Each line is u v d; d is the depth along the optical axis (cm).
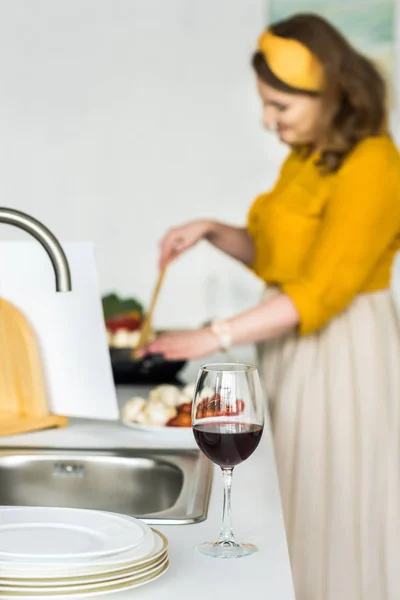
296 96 205
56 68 436
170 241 238
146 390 203
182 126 438
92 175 440
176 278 441
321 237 202
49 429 159
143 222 442
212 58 435
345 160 204
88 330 154
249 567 88
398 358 208
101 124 438
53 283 152
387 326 208
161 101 438
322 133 209
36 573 75
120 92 437
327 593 193
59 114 438
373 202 196
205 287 440
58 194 441
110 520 90
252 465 134
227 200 440
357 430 199
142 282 443
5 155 440
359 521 197
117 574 77
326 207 209
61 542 82
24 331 155
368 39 420
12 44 435
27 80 436
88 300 151
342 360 202
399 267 423
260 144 438
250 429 93
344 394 200
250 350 271
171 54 435
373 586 194
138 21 434
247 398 94
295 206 214
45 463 136
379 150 200
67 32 435
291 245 217
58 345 157
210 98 436
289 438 202
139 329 241
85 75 436
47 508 94
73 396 160
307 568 194
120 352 208
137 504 134
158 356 208
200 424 93
